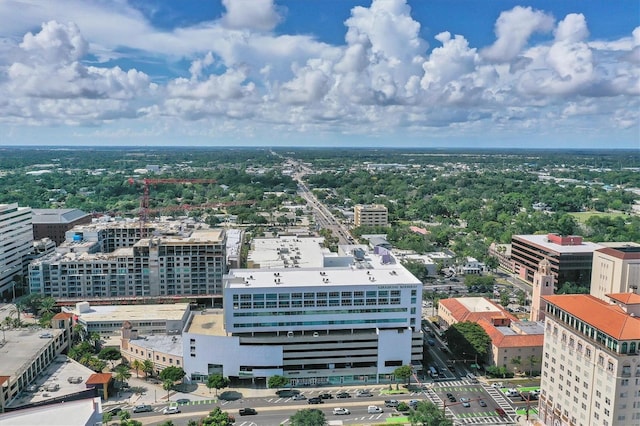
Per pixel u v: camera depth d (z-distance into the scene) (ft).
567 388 605.31
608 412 536.01
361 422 636.07
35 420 461.37
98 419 483.92
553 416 627.05
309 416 585.63
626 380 525.75
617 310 575.79
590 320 571.69
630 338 522.47
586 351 571.28
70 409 481.87
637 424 534.37
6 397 610.24
